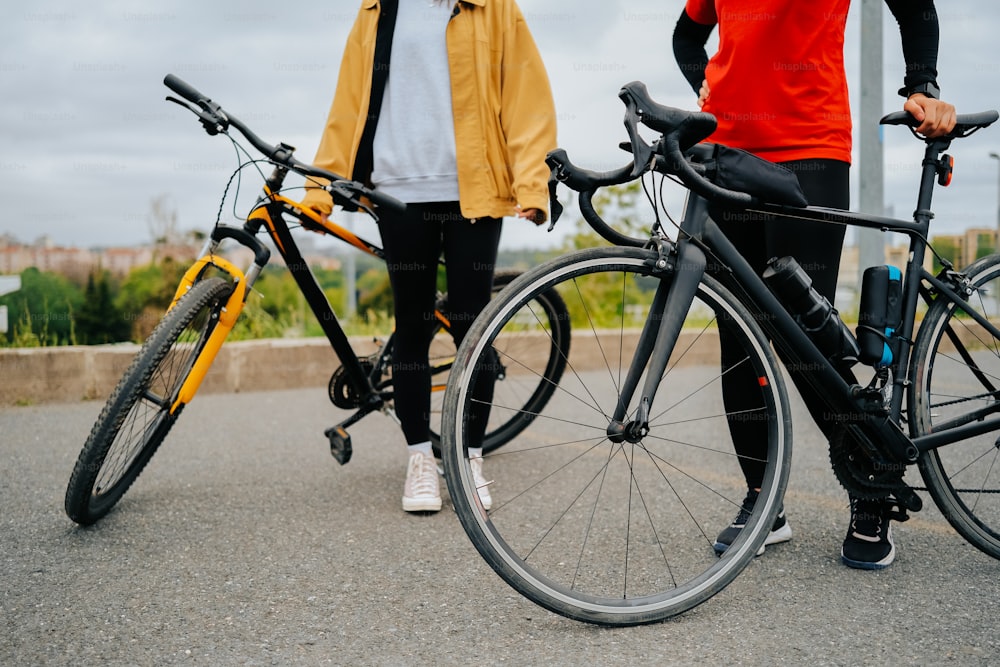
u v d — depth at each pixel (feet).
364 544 8.41
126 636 6.38
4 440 12.76
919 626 6.51
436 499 9.37
